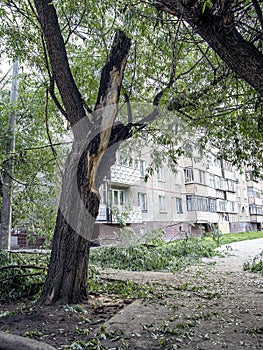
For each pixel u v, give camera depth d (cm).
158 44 495
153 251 892
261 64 242
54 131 820
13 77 859
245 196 3250
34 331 333
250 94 429
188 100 513
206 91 500
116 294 506
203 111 504
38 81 757
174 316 378
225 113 488
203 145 555
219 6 252
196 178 1612
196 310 403
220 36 251
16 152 784
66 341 307
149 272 754
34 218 831
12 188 785
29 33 607
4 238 757
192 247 1018
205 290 524
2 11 550
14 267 516
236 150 555
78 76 646
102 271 760
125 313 393
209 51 509
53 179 741
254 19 322
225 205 2564
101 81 490
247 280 613
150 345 291
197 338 303
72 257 439
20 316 387
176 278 653
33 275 512
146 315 384
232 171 2811
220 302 442
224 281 607
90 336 319
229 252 1120
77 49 646
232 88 484
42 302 428
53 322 362
